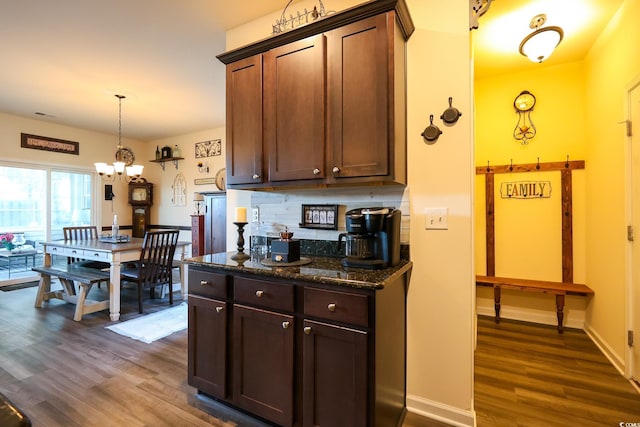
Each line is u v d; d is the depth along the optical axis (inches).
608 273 101.7
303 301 62.1
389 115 63.9
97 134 223.9
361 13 65.6
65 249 150.9
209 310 74.2
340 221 84.7
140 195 245.0
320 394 60.0
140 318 134.3
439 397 72.8
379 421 57.7
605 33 101.4
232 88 83.7
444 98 72.1
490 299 139.5
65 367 92.8
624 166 91.0
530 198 131.7
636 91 85.0
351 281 56.9
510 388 83.6
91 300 151.3
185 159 234.4
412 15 74.9
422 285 74.2
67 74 129.8
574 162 124.9
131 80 136.3
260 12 90.7
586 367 94.3
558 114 127.6
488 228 137.6
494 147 137.5
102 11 88.9
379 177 64.7
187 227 233.5
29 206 194.5
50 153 199.8
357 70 66.6
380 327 57.9
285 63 75.0
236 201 104.1
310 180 72.3
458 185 70.9
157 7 87.6
